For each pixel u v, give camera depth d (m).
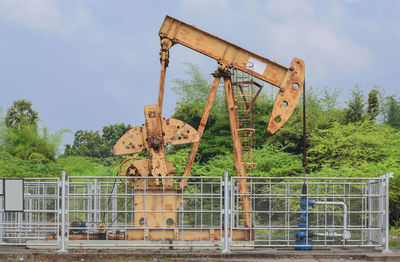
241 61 13.80
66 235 12.23
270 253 11.52
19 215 13.67
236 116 13.77
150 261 11.12
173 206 12.39
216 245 12.03
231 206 11.64
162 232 12.16
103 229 12.12
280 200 13.60
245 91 15.93
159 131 12.85
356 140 22.03
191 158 13.45
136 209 12.40
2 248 12.48
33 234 13.09
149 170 12.86
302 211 11.73
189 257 11.38
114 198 13.06
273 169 21.25
